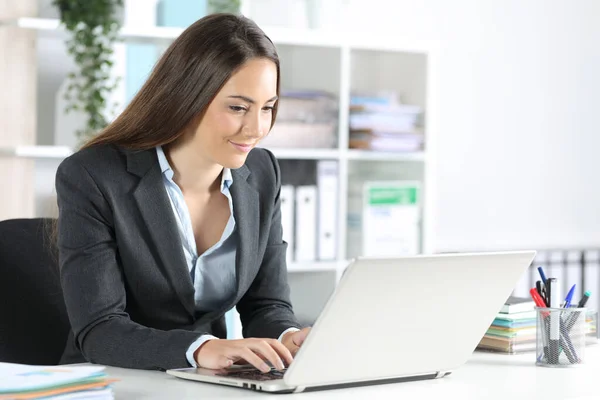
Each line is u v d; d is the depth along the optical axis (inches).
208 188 86.4
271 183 91.0
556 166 197.9
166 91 80.7
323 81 165.2
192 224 86.1
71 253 79.1
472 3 187.5
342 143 162.6
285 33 155.4
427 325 67.1
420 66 170.6
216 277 86.5
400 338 66.0
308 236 161.3
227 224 86.1
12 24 137.7
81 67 146.3
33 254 91.8
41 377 56.0
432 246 171.2
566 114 198.5
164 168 83.4
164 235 81.6
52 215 90.5
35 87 141.9
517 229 193.8
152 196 81.7
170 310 83.4
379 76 178.1
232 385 65.6
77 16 141.0
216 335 87.1
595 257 204.1
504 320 82.4
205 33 79.3
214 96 78.6
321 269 160.7
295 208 160.1
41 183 151.6
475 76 188.2
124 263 81.3
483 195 189.8
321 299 164.7
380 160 176.9
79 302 77.5
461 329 69.5
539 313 76.4
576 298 201.6
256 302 90.0
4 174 140.6
